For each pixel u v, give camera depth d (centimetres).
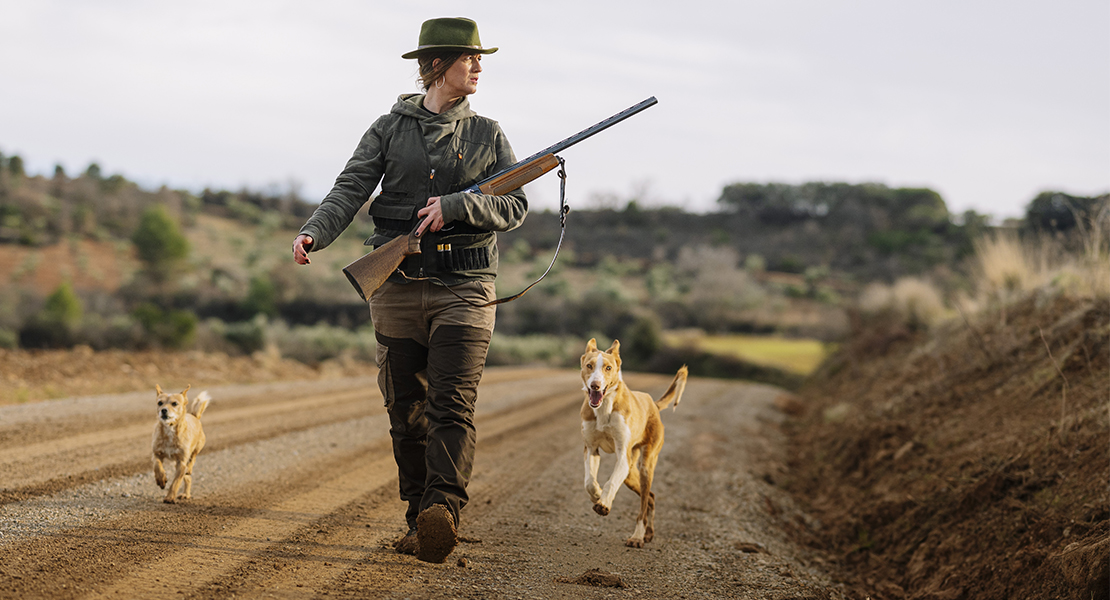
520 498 621
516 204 394
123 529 416
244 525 449
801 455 1085
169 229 5644
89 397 958
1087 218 914
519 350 4259
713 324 5353
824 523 713
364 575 370
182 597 320
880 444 870
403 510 528
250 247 7756
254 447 717
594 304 5403
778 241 10156
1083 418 588
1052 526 462
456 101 407
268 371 1516
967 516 560
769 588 445
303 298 5081
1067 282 997
